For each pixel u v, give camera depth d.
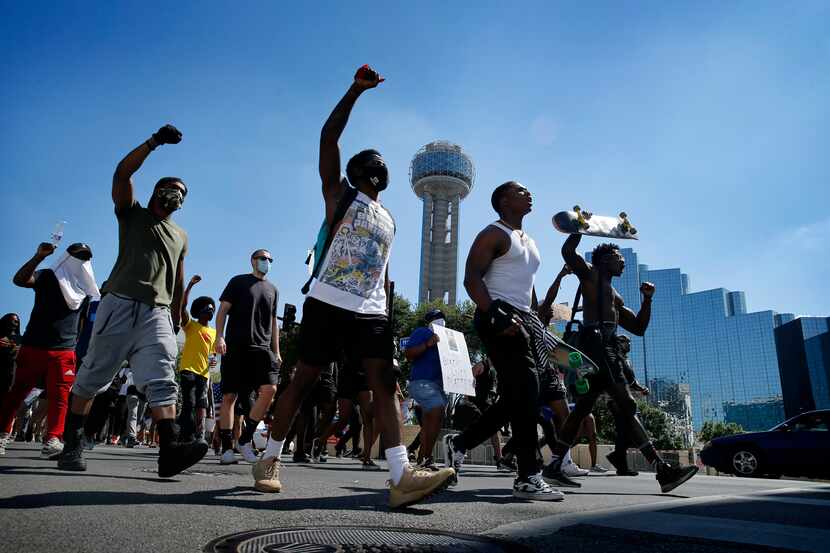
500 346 3.35
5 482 2.83
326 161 2.94
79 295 5.48
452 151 164.12
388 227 3.09
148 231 3.54
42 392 10.02
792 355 171.12
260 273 6.18
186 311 5.69
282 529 1.85
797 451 11.32
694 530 2.10
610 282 4.58
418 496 2.48
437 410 5.26
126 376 11.56
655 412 62.22
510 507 2.77
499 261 3.61
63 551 1.42
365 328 2.81
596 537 1.90
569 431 4.50
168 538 1.63
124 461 5.36
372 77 2.81
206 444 3.22
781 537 1.99
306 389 2.98
